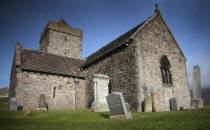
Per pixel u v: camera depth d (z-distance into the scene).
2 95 32.34
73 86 20.53
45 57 22.09
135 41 15.69
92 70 21.05
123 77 15.98
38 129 6.49
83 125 7.48
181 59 20.72
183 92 19.03
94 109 13.78
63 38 33.81
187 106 18.88
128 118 8.78
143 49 16.12
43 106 15.65
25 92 16.83
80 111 13.23
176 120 6.86
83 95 21.12
